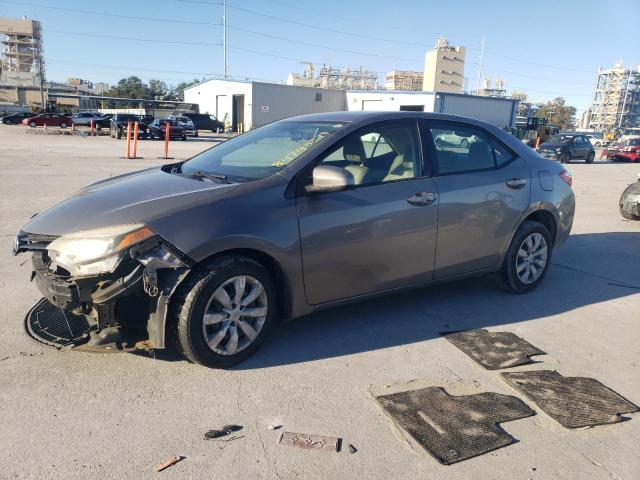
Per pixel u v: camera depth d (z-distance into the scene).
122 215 3.15
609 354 3.85
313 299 3.69
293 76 104.44
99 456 2.50
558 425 2.92
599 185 16.36
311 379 3.29
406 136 4.17
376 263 3.89
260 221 3.34
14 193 9.47
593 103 159.38
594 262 6.42
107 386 3.10
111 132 34.34
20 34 138.00
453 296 4.91
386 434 2.77
